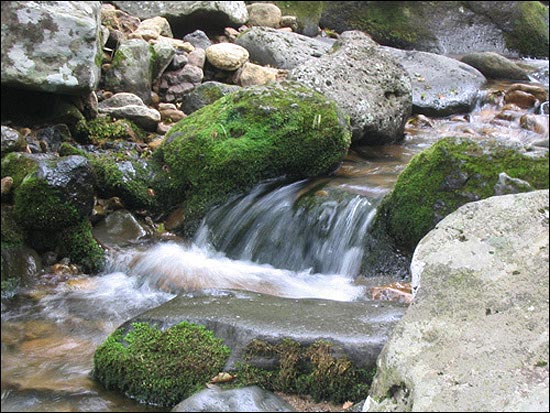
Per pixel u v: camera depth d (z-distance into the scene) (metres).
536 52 9.88
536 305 2.90
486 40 9.90
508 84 8.27
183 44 6.52
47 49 4.40
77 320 3.67
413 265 3.26
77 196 4.16
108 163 4.66
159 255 4.30
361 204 4.52
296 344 3.08
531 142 6.52
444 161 4.23
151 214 4.75
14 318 3.66
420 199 4.24
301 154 4.95
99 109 5.21
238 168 4.76
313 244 4.53
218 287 4.07
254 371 3.08
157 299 3.95
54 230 4.15
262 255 4.56
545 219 3.26
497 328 2.84
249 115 4.88
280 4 9.08
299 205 4.65
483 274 3.06
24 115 4.70
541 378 2.62
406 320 2.97
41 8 4.36
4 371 3.22
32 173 4.05
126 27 6.58
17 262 3.94
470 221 3.34
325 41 8.98
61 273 4.07
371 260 4.34
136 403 3.06
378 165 5.51
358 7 9.67
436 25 9.84
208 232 4.66
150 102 5.76
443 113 7.20
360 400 3.01
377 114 5.85
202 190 4.76
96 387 3.13
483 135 6.63
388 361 2.83
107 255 4.26
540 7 10.03
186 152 4.79
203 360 3.11
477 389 2.61
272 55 7.07
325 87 5.73
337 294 4.05
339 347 3.06
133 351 3.15
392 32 9.70
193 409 2.73
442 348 2.81
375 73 6.09
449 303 2.99
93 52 4.55
